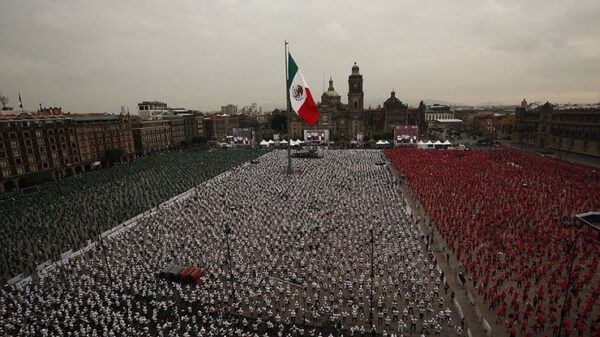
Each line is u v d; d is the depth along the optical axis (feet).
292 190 301.63
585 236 177.99
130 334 122.31
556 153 490.49
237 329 125.59
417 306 135.23
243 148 616.39
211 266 166.61
